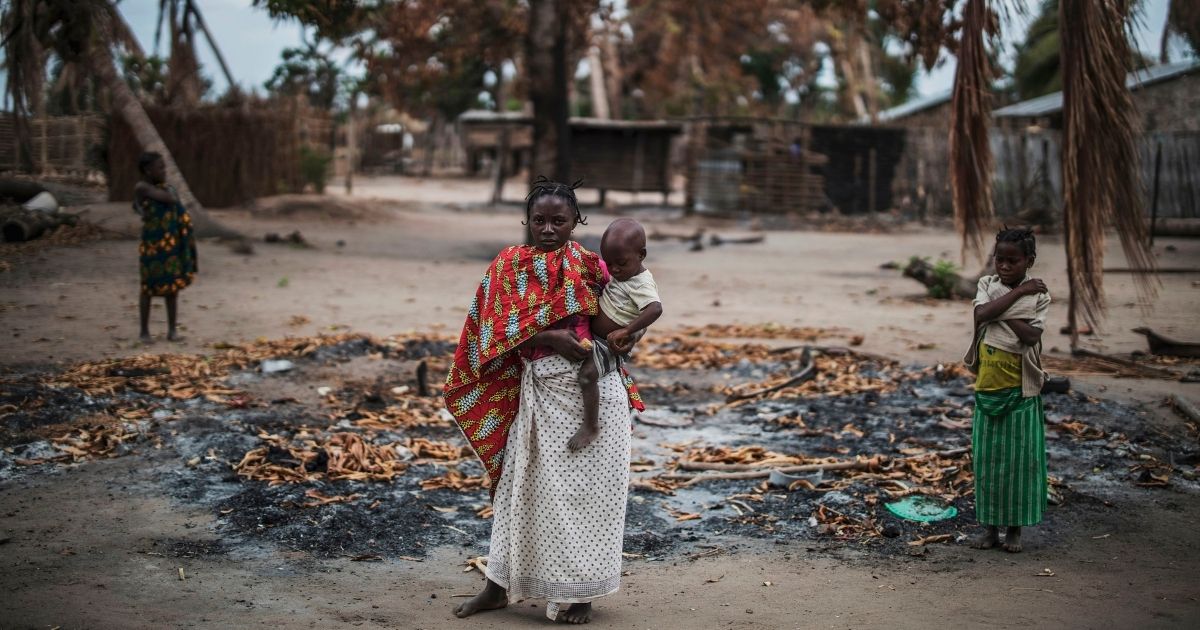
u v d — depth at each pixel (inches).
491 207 1202.0
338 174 1752.0
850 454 253.3
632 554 192.1
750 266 685.9
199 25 933.2
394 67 719.1
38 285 486.3
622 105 2014.0
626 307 151.8
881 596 168.6
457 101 1793.8
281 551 188.5
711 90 1739.7
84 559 179.8
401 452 248.1
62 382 290.4
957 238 929.5
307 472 230.5
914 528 204.4
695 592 171.5
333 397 296.4
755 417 291.6
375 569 182.1
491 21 724.7
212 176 926.4
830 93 2194.9
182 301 460.4
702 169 1155.3
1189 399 284.0
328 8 503.2
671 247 820.6
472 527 204.5
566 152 724.7
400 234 845.8
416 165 2137.1
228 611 158.9
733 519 211.0
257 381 311.1
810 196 1139.9
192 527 198.1
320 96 1380.4
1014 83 1449.3
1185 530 200.5
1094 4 307.1
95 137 965.2
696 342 387.9
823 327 433.1
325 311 449.4
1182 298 494.3
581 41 792.3
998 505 187.6
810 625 155.3
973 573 179.6
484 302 156.2
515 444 155.9
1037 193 978.1
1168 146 922.7
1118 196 316.8
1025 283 187.3
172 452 240.7
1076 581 174.6
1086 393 292.7
